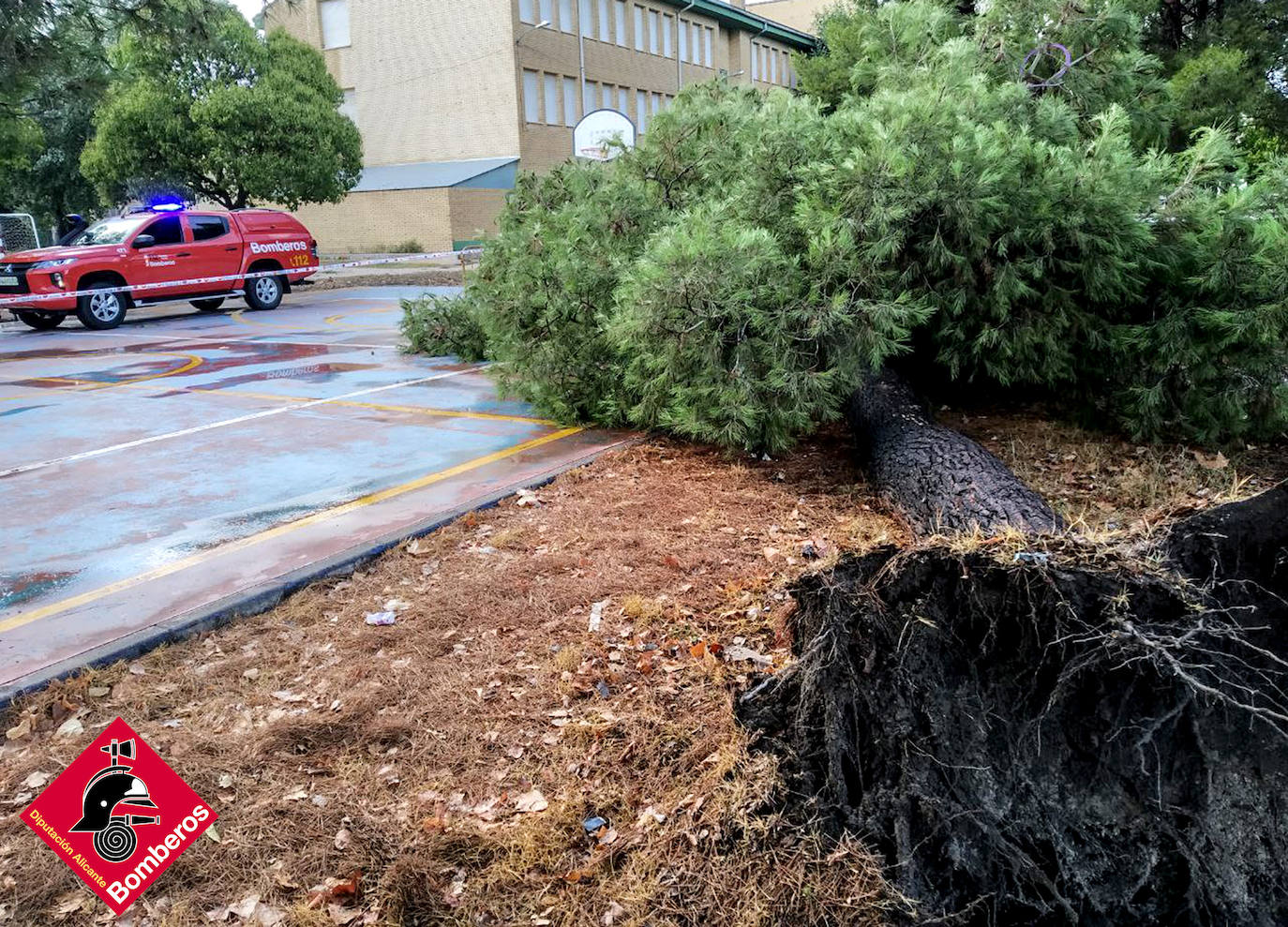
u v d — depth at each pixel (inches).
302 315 609.9
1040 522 151.9
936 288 230.8
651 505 198.4
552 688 129.8
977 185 211.0
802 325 212.8
